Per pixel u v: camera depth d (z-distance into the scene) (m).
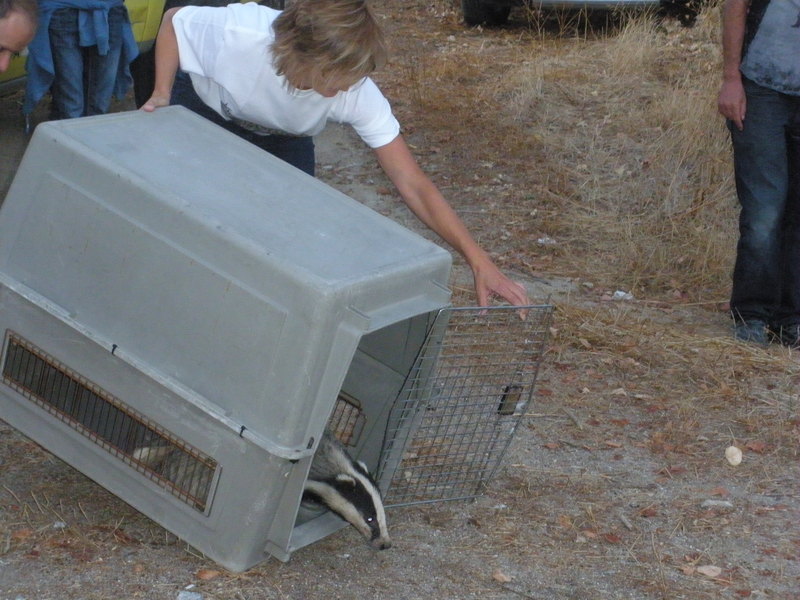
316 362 4.02
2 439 4.64
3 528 4.30
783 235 5.68
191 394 4.11
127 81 6.25
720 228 6.51
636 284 6.16
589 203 6.77
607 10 9.27
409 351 4.46
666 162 6.93
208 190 4.23
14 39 4.61
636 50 8.51
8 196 4.30
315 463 4.38
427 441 4.83
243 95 4.54
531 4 9.73
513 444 4.93
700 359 5.52
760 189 5.57
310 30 4.23
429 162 7.23
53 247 4.25
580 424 5.07
